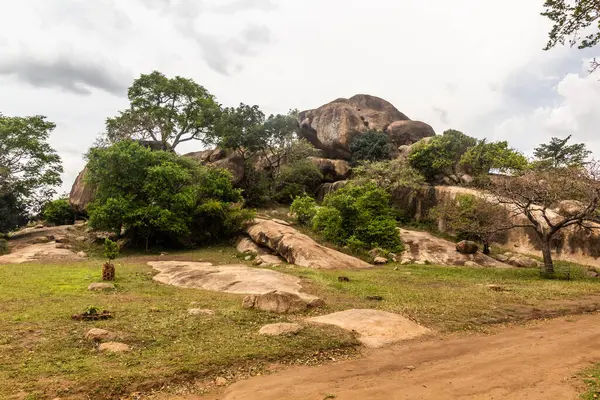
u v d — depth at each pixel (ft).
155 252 81.92
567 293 42.32
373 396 17.26
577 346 24.50
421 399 16.93
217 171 103.09
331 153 135.64
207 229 90.79
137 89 118.83
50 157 96.02
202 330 25.63
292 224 91.50
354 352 23.44
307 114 148.56
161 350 21.94
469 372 20.18
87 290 38.83
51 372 18.45
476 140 105.40
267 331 25.20
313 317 30.17
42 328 24.84
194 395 17.54
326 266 62.39
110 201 80.43
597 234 67.21
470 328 29.30
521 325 30.55
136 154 85.71
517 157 91.66
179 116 120.37
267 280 45.14
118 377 18.17
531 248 76.02
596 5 27.89
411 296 39.42
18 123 91.45
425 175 104.12
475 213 74.23
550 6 29.53
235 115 115.85
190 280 48.11
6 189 93.30
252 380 19.11
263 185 115.24
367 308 33.73
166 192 84.02
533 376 19.36
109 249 49.73
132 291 39.86
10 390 16.53
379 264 69.31
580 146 127.13
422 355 23.13
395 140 136.56
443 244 78.95
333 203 83.56
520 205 62.34
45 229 98.58
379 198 86.94
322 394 17.48
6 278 43.98
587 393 16.88
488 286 45.52
